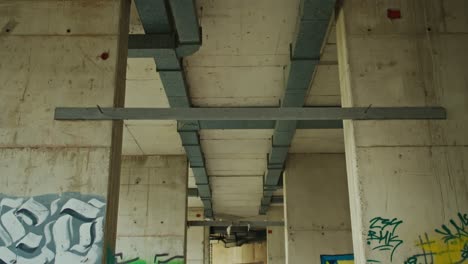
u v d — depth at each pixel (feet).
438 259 12.80
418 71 14.40
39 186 12.87
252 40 19.19
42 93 13.64
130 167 34.55
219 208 54.13
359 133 13.78
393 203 13.23
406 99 14.14
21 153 13.15
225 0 16.74
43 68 13.87
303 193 33.60
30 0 14.53
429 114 13.85
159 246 32.71
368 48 14.56
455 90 14.25
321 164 34.24
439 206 13.21
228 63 21.03
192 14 15.12
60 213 12.64
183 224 33.17
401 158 13.58
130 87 23.22
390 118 13.82
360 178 13.43
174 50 16.97
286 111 13.85
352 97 14.11
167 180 34.14
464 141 13.76
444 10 15.06
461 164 13.57
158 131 29.89
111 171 13.10
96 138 13.20
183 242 32.76
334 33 18.47
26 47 14.07
